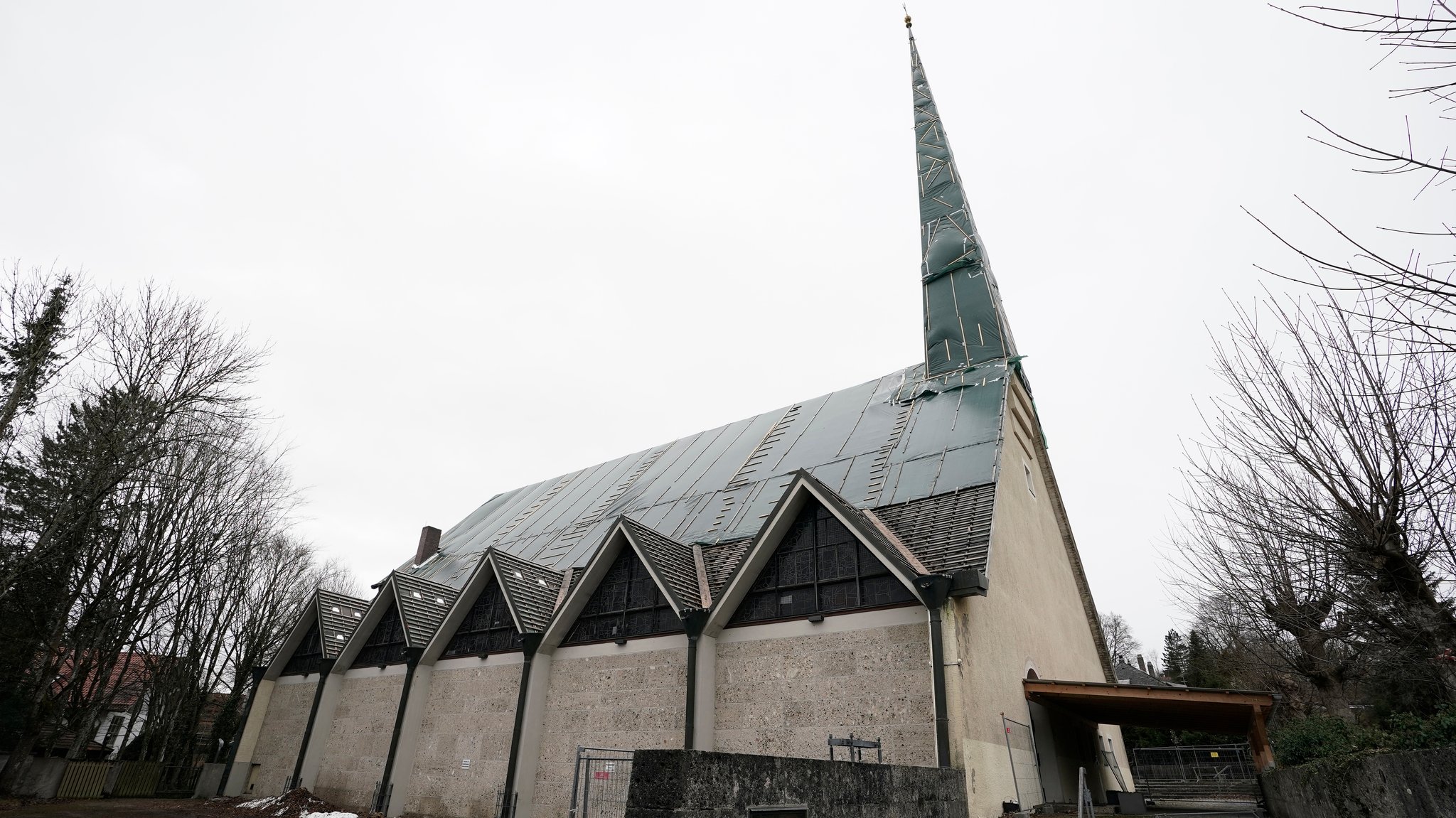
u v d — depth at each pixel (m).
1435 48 5.07
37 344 22.48
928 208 31.64
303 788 22.70
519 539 31.59
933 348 27.11
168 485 26.66
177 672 33.78
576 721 18.42
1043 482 26.23
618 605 19.34
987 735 14.34
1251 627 17.64
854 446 23.36
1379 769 8.73
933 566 15.69
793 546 17.22
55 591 24.56
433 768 20.59
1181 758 38.41
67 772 25.97
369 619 25.09
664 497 27.00
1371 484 10.05
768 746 15.30
